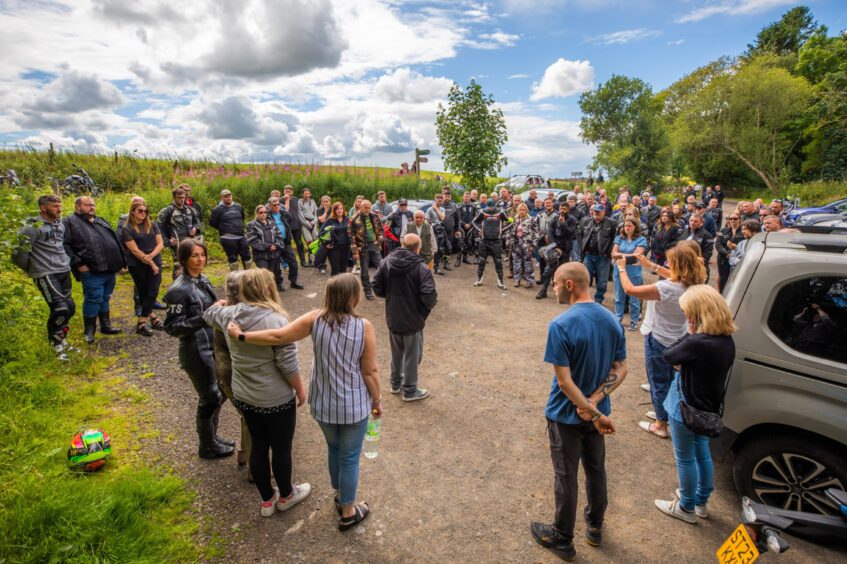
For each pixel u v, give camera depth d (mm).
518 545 2889
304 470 3604
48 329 5004
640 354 6113
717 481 3502
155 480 3291
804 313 2836
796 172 36719
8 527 2627
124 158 18594
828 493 2213
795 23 50125
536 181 26188
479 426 4289
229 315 2766
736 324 3061
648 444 4012
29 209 4961
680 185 37594
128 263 5949
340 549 2826
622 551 2830
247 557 2738
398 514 3146
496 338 6637
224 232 8250
